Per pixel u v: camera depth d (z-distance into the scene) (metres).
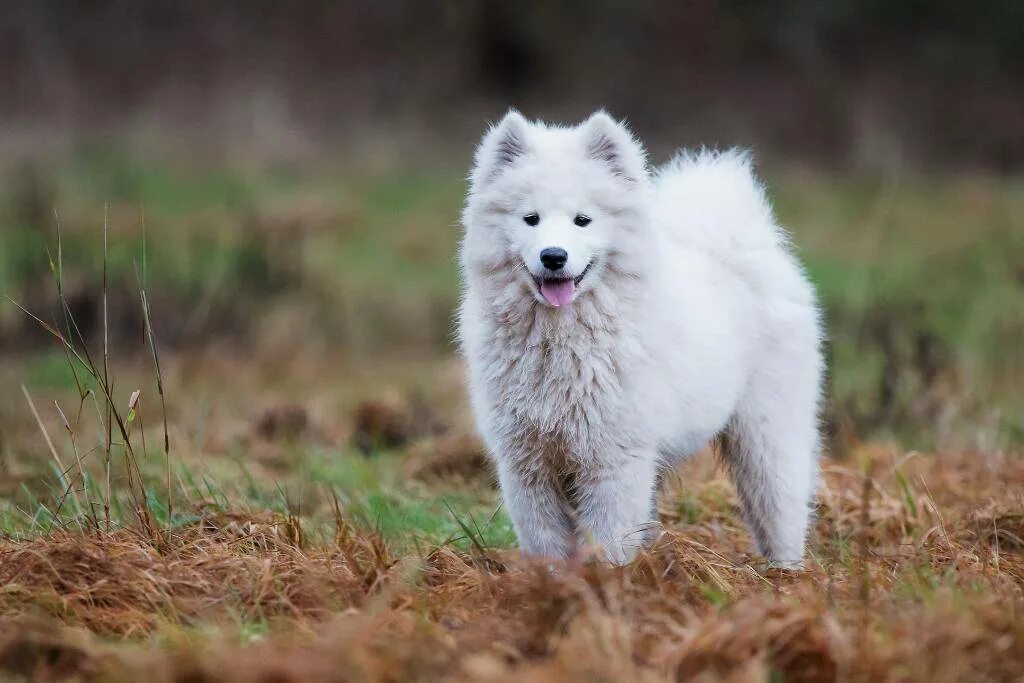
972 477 11.72
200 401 15.49
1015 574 8.50
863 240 26.52
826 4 42.72
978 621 6.84
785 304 9.88
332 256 24.45
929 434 13.84
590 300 8.28
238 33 40.66
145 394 15.93
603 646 6.42
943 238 26.69
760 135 37.75
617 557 8.27
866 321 17.88
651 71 41.53
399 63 40.88
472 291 8.74
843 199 30.98
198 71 38.53
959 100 40.03
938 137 37.84
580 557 7.57
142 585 7.56
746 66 41.66
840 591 7.79
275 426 14.74
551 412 8.34
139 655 6.48
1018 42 42.25
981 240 25.89
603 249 8.33
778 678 6.40
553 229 8.21
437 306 22.03
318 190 29.56
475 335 8.63
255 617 7.40
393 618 7.07
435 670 6.41
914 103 39.59
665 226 9.71
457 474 12.42
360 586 7.75
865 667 6.40
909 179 33.75
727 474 10.41
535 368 8.35
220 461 12.62
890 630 6.82
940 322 19.48
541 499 8.62
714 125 38.41
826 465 12.07
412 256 25.61
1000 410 14.41
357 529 8.95
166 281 20.33
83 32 39.47
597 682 6.17
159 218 25.20
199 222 24.88
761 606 6.76
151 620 7.26
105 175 28.34
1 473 11.16
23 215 22.77
